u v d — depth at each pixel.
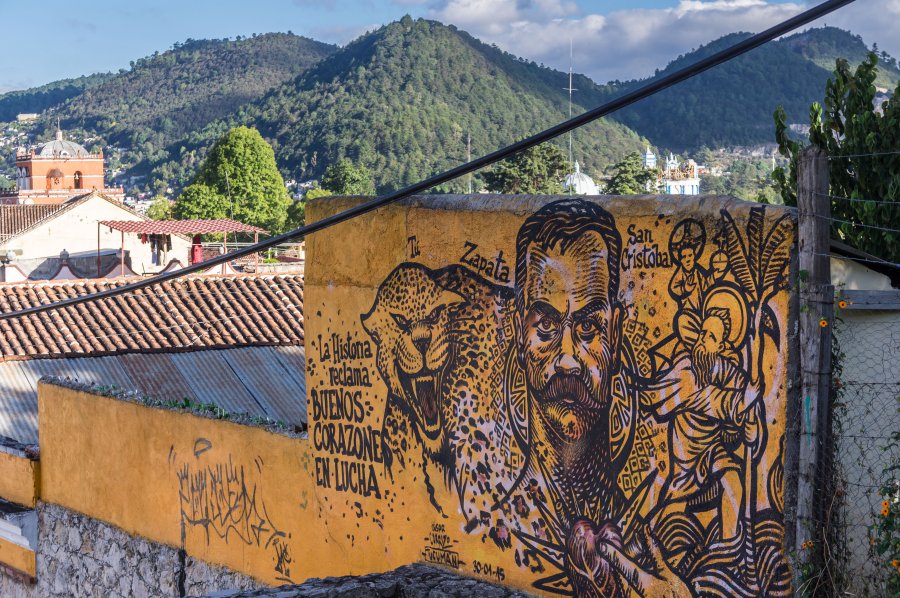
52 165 112.44
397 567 7.50
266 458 8.94
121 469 10.93
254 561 9.14
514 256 6.65
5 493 13.05
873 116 7.82
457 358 7.09
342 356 8.11
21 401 15.16
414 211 7.41
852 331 5.22
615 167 61.03
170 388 15.78
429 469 7.37
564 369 6.32
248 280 20.27
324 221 7.02
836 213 8.02
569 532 6.34
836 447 5.13
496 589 6.71
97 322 17.98
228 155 84.50
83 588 11.63
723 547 5.45
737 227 5.33
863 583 5.07
